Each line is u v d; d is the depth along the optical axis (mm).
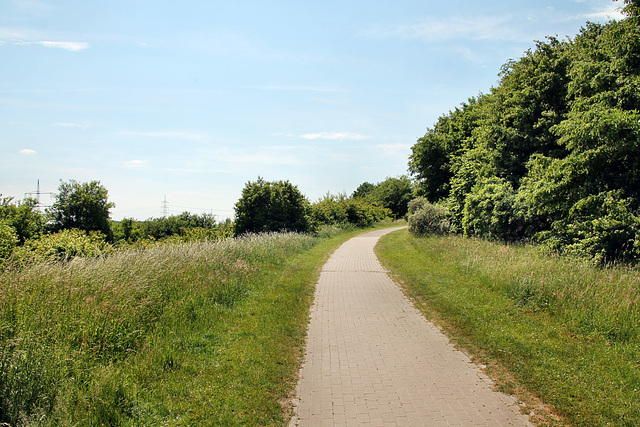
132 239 36781
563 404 4305
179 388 4641
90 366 4773
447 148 30109
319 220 38656
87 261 8336
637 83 11008
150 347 5609
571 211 11422
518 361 5473
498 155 18891
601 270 8977
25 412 3758
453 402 4445
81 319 5488
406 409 4305
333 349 6289
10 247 11906
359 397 4629
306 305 9133
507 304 8070
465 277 10883
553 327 6598
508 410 4238
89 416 3836
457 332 6945
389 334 7000
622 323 6090
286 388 4895
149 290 7262
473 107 30516
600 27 17719
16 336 4777
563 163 11438
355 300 9680
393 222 61406
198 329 6711
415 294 10109
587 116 10992
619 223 10188
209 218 54094
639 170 10961
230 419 4078
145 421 3965
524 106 18109
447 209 23406
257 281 10773
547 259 10602
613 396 4414
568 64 16672
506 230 16344
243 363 5488
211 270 10000
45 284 6320
